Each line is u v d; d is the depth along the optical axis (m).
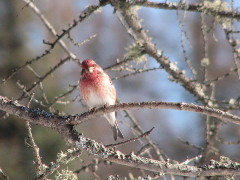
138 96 18.39
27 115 6.20
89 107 8.36
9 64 15.55
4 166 13.68
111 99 8.28
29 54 16.05
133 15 8.67
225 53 16.67
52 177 11.84
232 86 16.00
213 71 16.41
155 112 17.34
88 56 19.53
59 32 18.50
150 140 8.80
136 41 8.91
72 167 12.72
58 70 16.48
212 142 8.66
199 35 15.89
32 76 15.34
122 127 16.22
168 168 5.69
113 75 18.66
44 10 18.64
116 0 8.34
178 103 5.52
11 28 16.19
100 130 16.94
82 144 5.82
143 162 5.66
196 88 8.82
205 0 8.32
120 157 5.69
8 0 16.28
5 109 6.30
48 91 14.85
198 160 8.64
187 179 7.25
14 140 14.22
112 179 6.26
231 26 7.98
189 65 8.64
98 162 7.70
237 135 12.14
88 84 8.13
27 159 14.02
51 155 13.81
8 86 14.80
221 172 5.71
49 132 13.99
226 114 5.45
